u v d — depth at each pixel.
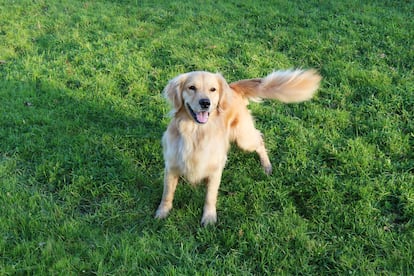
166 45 3.50
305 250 1.90
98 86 2.96
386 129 2.55
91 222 2.03
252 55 3.36
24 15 4.11
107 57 3.29
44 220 2.00
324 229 2.01
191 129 2.01
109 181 2.25
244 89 2.37
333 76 3.10
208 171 2.04
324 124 2.64
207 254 1.90
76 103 2.79
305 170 2.31
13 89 2.88
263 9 4.35
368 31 3.76
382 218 2.04
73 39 3.57
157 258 1.86
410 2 4.56
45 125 2.59
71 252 1.88
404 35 3.64
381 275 1.80
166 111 2.73
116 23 3.96
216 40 3.61
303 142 2.50
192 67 3.21
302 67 3.24
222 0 4.69
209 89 1.99
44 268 1.79
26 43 3.48
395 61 3.25
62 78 3.03
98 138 2.52
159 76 3.08
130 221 2.05
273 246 1.91
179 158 2.02
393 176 2.22
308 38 3.65
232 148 2.46
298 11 4.30
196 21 4.09
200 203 2.14
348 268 1.84
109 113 2.73
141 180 2.27
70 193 2.17
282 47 3.56
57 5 4.41
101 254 1.86
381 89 2.88
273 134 2.59
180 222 2.04
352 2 4.55
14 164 2.30
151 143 2.49
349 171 2.29
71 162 2.34
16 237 1.92
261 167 2.37
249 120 2.36
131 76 3.06
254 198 2.16
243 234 1.97
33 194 2.15
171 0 4.68
